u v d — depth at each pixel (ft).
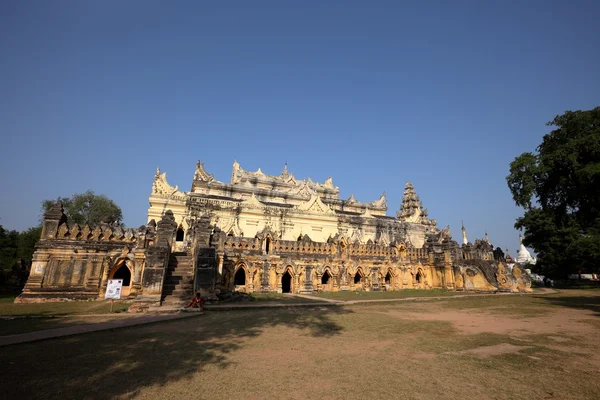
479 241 137.28
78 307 63.98
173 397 21.56
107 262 82.02
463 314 60.59
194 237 88.07
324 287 115.03
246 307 64.34
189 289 71.61
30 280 77.05
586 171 89.15
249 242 106.83
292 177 213.05
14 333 39.04
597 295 103.19
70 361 28.78
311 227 158.92
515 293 110.93
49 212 83.05
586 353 32.94
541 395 22.58
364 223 171.83
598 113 99.91
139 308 59.31
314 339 38.37
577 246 138.21
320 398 21.66
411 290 123.95
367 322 50.37
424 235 186.39
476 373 26.76
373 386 23.82
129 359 29.55
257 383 24.17
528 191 109.81
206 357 30.50
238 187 176.45
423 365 28.76
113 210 206.39
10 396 21.26
